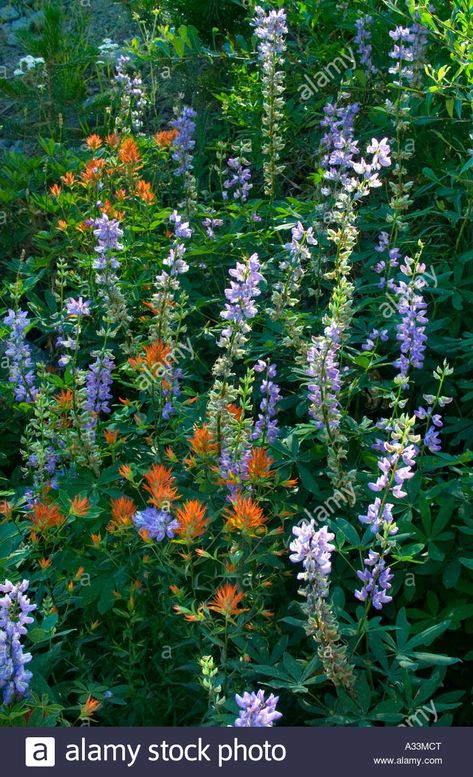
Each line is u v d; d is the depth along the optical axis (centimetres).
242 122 301
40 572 186
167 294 215
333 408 189
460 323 243
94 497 196
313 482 199
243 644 179
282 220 269
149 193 266
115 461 207
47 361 260
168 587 187
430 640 175
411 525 192
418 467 201
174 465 207
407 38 249
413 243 252
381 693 183
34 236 270
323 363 188
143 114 324
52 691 177
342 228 212
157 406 213
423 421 231
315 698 176
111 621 192
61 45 328
